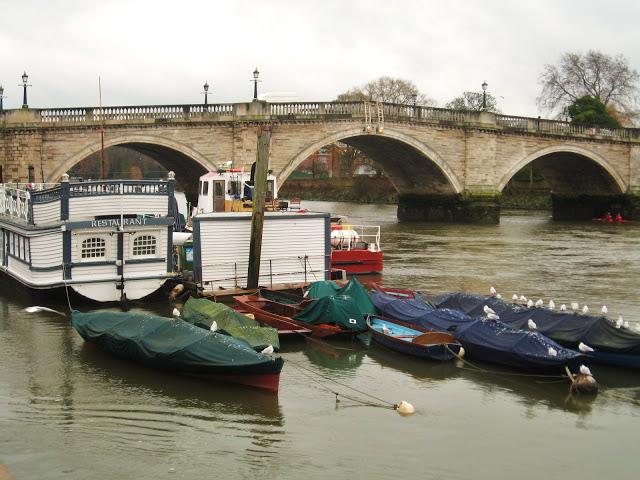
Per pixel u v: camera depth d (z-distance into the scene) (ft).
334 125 177.99
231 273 84.74
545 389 55.98
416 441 46.29
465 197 202.59
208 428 47.39
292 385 56.13
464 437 47.09
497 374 59.21
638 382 57.67
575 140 221.05
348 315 68.28
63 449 44.01
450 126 196.85
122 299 80.53
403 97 312.29
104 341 60.85
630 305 85.25
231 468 42.06
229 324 63.21
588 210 247.91
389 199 338.54
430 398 53.93
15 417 48.62
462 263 119.75
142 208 82.89
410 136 190.19
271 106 171.22
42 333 69.51
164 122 161.89
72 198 78.79
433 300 76.38
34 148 152.66
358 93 307.99
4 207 97.40
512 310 68.80
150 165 340.80
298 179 400.26
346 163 371.97
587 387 54.49
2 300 86.79
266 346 60.54
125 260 80.89
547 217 257.96
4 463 42.09
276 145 172.24
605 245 151.12
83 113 155.84
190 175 200.44
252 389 54.39
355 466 42.65
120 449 44.16
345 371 59.93
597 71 283.18
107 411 49.85
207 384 55.42
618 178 232.32
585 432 48.19
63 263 78.18
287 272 87.25
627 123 287.07
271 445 45.11
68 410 49.96
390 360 63.00
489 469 42.73
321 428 47.88
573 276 106.83
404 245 146.82
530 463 43.57
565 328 63.05
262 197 81.76
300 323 69.62
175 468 41.91
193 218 83.05
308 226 87.97
